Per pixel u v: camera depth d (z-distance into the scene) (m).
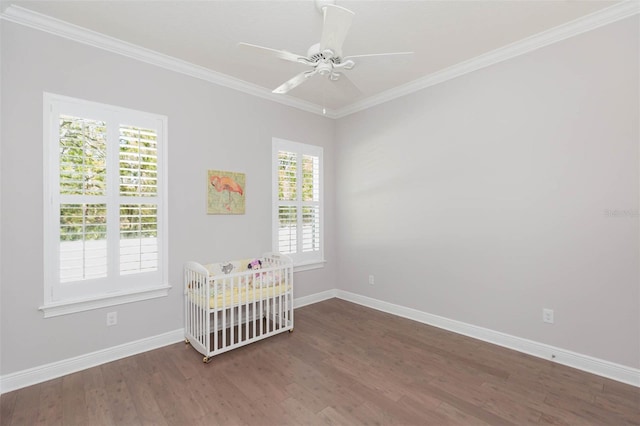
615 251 2.24
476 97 2.95
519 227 2.70
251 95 3.50
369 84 3.47
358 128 4.10
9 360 2.15
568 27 2.38
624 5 2.14
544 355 2.57
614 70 2.22
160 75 2.83
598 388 2.14
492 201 2.86
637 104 2.14
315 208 4.20
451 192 3.15
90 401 2.03
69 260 2.37
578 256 2.40
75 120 2.40
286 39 2.55
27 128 2.22
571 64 2.40
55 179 2.32
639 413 1.88
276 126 3.75
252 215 3.51
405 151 3.56
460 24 2.36
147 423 1.83
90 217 2.45
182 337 2.96
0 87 2.12
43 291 2.27
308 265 4.10
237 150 3.38
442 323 3.25
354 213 4.18
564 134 2.45
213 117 3.18
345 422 1.83
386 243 3.79
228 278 2.68
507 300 2.78
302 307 3.98
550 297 2.54
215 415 1.90
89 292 2.46
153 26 2.36
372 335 3.08
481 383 2.22
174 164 2.91
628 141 2.18
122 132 2.62
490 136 2.86
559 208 2.48
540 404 1.98
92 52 2.48
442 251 3.24
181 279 2.96
